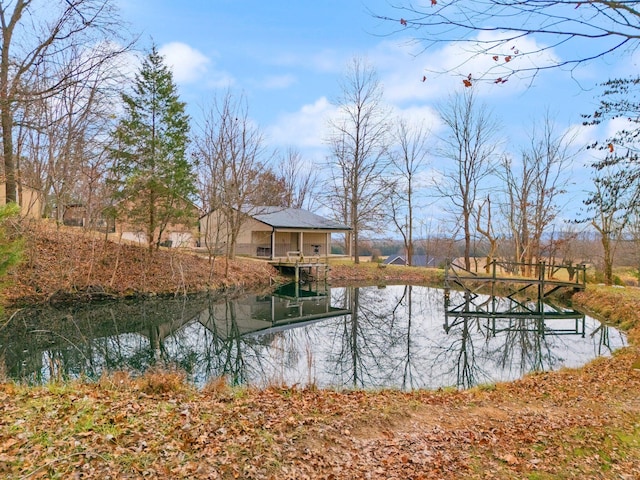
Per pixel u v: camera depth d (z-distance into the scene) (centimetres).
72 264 1611
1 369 688
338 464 397
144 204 1959
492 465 407
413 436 475
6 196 1454
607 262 1959
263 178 2470
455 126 2809
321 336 1367
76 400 460
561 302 1972
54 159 1570
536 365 1014
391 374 929
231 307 1812
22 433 359
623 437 471
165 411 458
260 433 431
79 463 325
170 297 1833
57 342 1141
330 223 3094
